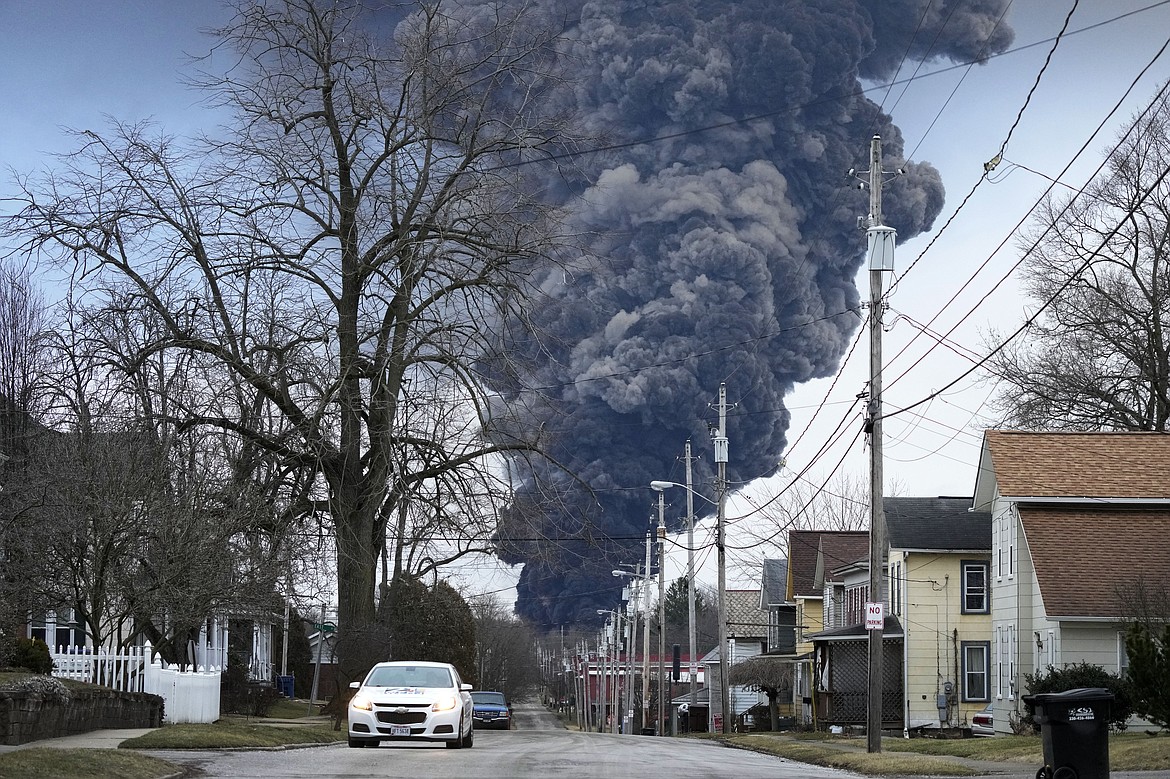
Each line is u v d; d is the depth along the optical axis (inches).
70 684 1745.8
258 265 2694.4
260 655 4252.0
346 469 2790.4
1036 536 2780.5
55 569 2137.1
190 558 2145.7
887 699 3671.3
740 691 5787.4
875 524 2171.5
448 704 1857.8
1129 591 2477.9
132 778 1163.3
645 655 5698.8
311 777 1228.5
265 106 2768.2
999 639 3065.9
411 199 2810.0
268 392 2645.2
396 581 3508.9
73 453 2198.6
